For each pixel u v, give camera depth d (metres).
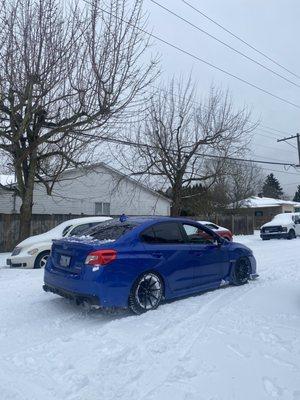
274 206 57.25
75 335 6.10
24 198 16.11
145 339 5.84
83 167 18.45
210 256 8.65
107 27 14.23
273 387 4.34
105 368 4.90
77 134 16.19
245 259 9.66
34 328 6.54
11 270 12.27
